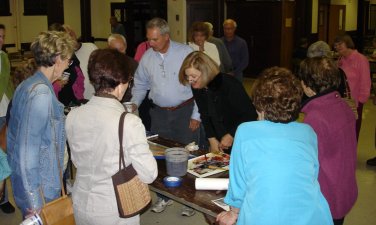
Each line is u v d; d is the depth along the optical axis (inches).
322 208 64.3
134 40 399.9
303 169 61.7
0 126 139.4
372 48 524.1
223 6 398.3
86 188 71.1
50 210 72.9
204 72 106.0
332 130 77.8
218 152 104.9
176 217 138.2
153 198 149.8
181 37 364.5
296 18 438.0
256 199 61.0
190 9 364.5
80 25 552.4
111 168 69.0
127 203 69.8
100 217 70.0
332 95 80.5
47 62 78.6
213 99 109.3
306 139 63.8
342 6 556.4
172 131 137.9
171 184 86.2
